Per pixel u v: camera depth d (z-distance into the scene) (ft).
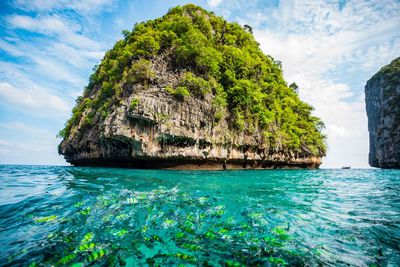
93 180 49.16
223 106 97.96
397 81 235.20
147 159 83.56
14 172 76.95
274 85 144.56
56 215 22.62
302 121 145.38
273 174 76.28
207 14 145.79
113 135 81.87
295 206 28.68
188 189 38.09
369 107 293.23
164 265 14.15
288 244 17.35
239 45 145.38
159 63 96.73
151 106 81.46
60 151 147.84
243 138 99.60
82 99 152.05
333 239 18.35
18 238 17.15
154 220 21.84
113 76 106.42
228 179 55.36
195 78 92.22
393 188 47.39
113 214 23.24
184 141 84.23
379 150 246.06
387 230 20.35
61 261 14.14
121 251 15.79
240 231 19.67
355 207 28.86
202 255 15.49
